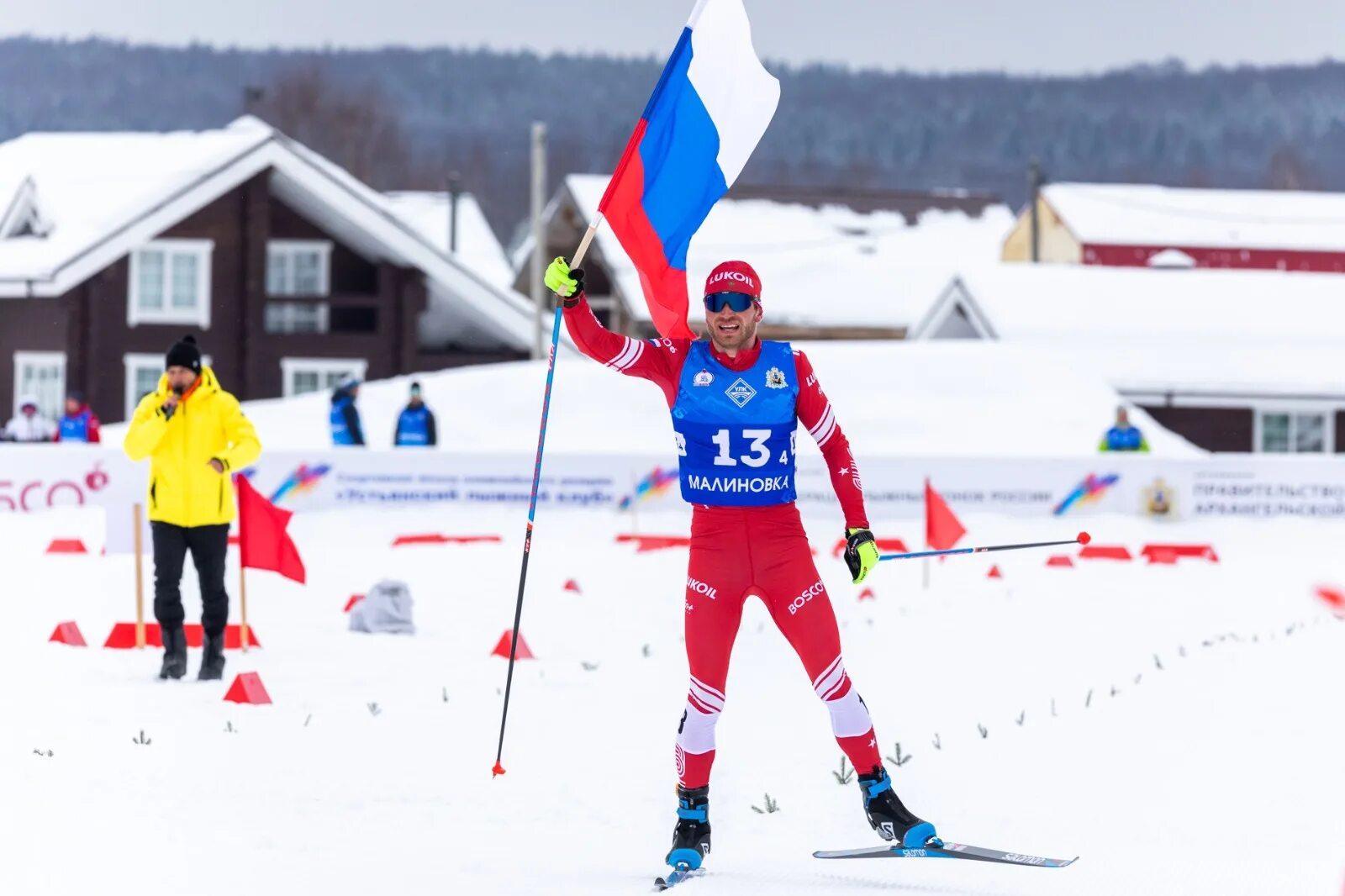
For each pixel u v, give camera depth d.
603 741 22.50
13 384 112.81
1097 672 27.36
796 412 16.48
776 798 19.25
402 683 27.28
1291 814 17.22
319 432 84.69
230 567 44.91
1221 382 112.25
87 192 116.88
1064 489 66.38
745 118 18.58
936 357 90.81
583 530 58.88
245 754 21.28
